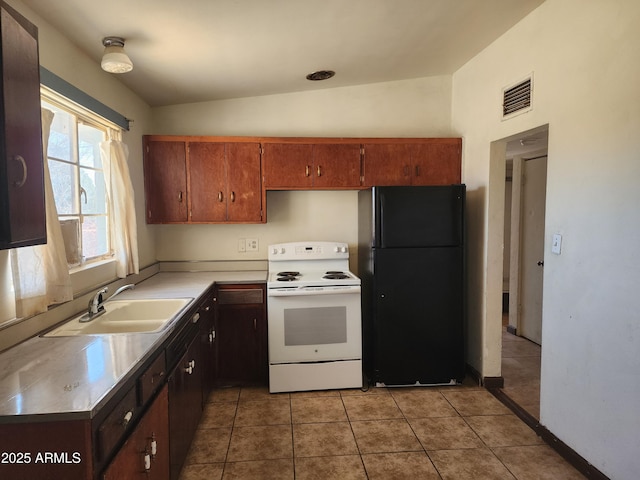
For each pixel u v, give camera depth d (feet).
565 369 7.27
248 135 11.62
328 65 9.64
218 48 7.84
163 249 11.63
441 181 11.23
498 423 8.58
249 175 10.80
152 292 8.56
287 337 9.93
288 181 10.91
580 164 6.79
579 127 6.80
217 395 9.88
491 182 9.82
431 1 7.04
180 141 10.61
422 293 10.05
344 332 10.05
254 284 10.14
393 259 9.96
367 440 7.97
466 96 10.91
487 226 9.94
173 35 7.08
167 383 5.87
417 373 10.18
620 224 6.04
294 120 11.69
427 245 10.00
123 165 8.55
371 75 10.97
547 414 7.80
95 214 8.16
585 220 6.70
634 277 5.83
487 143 9.82
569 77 7.00
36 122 4.41
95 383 4.07
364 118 11.82
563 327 7.29
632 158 5.82
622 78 5.95
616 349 6.16
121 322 6.69
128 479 4.38
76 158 7.34
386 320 10.03
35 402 3.69
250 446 7.77
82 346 5.16
